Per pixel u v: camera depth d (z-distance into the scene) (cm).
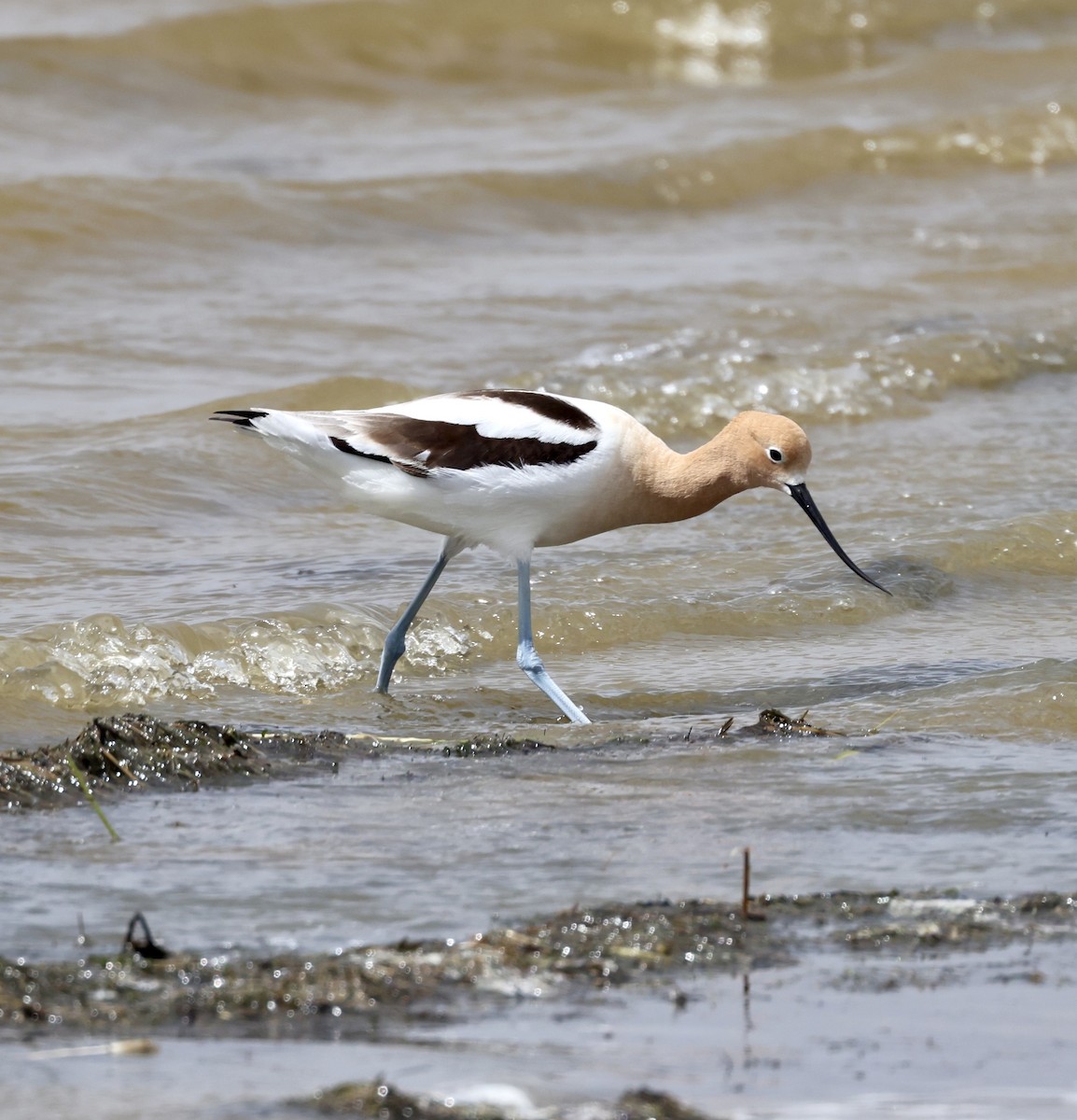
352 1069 553
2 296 2050
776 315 2134
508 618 1261
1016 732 1012
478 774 919
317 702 1105
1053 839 811
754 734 1004
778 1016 609
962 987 637
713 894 730
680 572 1376
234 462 1595
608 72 3500
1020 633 1270
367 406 1727
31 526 1402
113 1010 595
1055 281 2352
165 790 875
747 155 2845
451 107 3188
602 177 2697
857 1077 561
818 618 1295
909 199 2781
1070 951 675
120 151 2756
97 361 1850
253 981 621
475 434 1085
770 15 3678
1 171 2503
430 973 636
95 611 1218
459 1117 518
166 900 711
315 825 821
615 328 2061
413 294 2162
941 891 737
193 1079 541
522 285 2228
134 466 1545
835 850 791
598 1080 552
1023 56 3553
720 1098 542
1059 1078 565
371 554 1412
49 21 3241
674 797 874
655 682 1162
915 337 2027
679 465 1142
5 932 666
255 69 3216
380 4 3388
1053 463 1692
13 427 1622
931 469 1667
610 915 696
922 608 1327
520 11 3541
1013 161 2981
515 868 761
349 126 3023
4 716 1024
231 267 2231
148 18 3256
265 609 1240
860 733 1010
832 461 1692
